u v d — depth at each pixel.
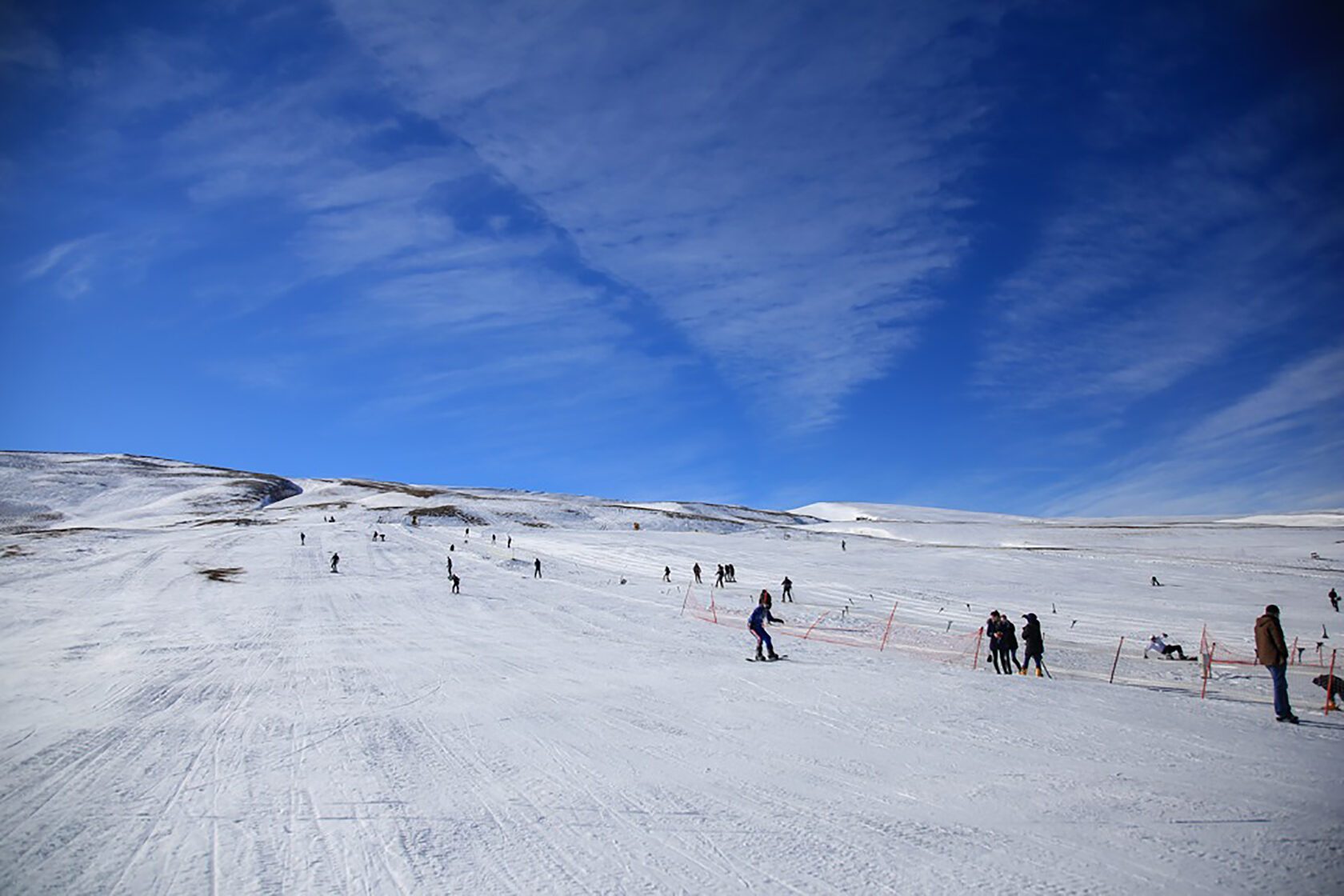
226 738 9.90
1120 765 8.12
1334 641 26.09
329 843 6.13
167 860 5.81
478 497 118.88
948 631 25.38
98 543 53.28
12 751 9.38
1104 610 33.94
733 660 16.67
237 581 38.66
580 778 7.93
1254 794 7.11
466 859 5.76
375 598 32.81
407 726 10.50
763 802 7.08
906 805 6.94
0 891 5.26
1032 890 5.09
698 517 109.31
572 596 34.03
